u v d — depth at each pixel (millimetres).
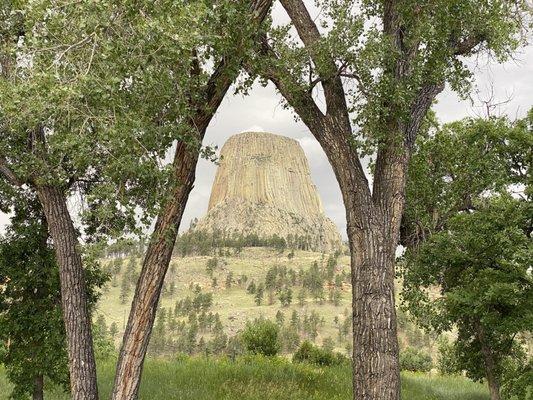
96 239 8328
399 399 6465
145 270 7105
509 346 14344
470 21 8516
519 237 12766
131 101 5707
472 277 13695
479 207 14969
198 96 6809
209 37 5617
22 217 9406
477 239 13211
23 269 9164
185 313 170000
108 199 6113
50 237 9555
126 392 6793
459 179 14875
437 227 15000
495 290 11891
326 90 7590
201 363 16562
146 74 5309
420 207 14883
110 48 4922
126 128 5375
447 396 16219
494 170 14609
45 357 8953
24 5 4969
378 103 7035
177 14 5125
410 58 7562
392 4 7805
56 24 4980
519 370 13453
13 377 9258
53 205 7547
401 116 7172
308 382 14148
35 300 9258
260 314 162250
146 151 5781
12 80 6391
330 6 7957
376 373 6441
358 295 6816
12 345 9250
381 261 6891
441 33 7781
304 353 22328
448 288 14492
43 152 7438
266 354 22875
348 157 7312
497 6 8562
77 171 7664
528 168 14570
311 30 7762
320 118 7512
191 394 11320
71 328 7195
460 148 14938
